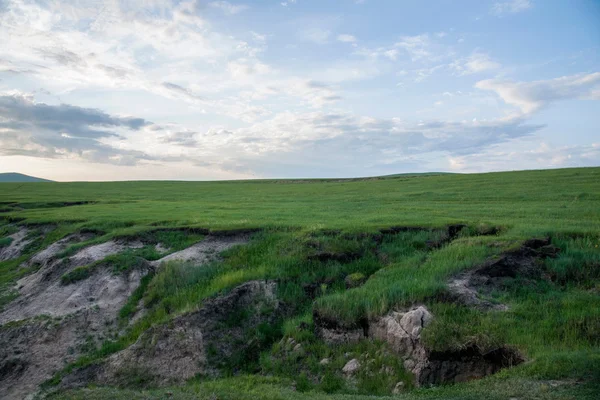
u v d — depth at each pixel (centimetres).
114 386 1495
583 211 2906
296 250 2161
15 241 3353
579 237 1966
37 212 4275
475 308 1413
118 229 2886
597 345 1145
